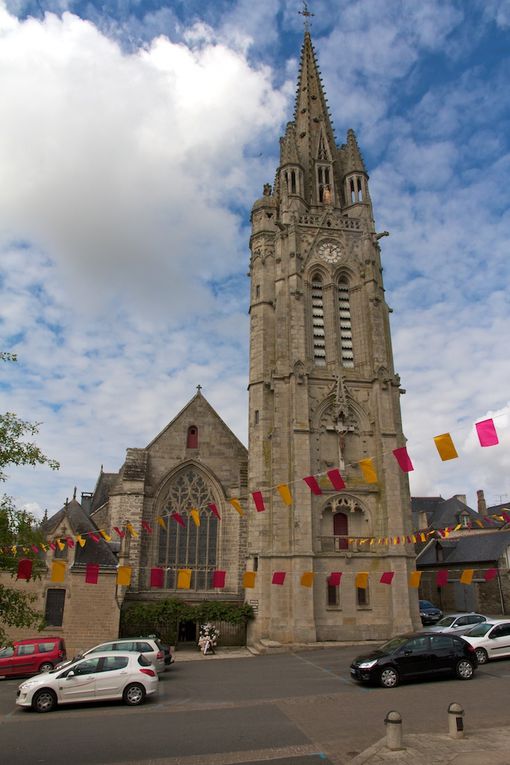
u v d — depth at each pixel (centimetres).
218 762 1441
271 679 2659
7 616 1642
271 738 1641
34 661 2925
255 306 5075
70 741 1669
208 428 4941
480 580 5472
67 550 3822
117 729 1797
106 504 5053
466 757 1378
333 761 1424
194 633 4297
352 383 4562
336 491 4162
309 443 4200
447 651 2427
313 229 5112
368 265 4962
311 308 4850
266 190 5616
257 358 4828
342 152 5900
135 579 4281
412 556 4072
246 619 4047
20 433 1695
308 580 3100
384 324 4888
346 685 2423
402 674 2342
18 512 1658
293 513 3997
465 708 1908
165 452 4803
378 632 3856
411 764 1346
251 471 4444
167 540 4566
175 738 1669
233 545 4572
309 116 5972
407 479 4319
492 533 5769
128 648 2753
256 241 5356
